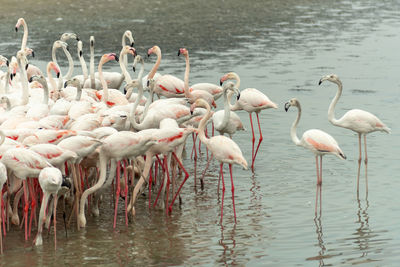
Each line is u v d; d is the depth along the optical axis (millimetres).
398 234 12031
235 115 15805
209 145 13227
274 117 20094
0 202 11844
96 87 20609
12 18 38156
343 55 29578
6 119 15078
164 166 14016
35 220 13062
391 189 14250
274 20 39094
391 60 28406
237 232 12453
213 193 14719
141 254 11594
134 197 13477
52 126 14102
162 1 45938
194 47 31328
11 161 11992
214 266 10992
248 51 30562
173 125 14070
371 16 40562
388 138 17641
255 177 15430
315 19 39500
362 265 10812
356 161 16062
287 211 13375
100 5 43531
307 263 10945
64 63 28000
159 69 26672
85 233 12695
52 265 11180
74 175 12812
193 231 12602
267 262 11055
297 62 28188
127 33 21031
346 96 22344
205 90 18172
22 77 17078
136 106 14930
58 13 40094
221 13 41344
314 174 15422
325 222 12727
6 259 11453
